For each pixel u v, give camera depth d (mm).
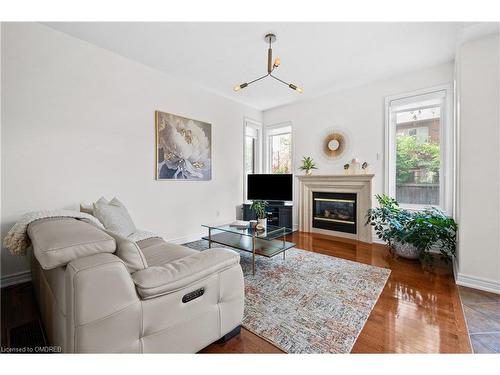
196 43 2654
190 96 3795
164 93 3424
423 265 2746
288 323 1638
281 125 5020
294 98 4531
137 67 3102
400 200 3650
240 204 4801
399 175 3662
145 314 1063
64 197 2500
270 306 1857
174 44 2682
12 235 1567
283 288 2164
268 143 5352
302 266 2717
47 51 2371
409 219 2928
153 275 1105
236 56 2938
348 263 2814
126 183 3021
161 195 3422
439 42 2625
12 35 2176
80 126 2611
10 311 1774
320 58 2980
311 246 3549
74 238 1045
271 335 1507
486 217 2150
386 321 1664
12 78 2178
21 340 1432
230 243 2922
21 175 2238
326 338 1481
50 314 1262
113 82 2873
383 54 2887
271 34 2473
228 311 1422
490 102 2121
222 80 3678
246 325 1613
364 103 3889
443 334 1524
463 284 2232
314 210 4492
